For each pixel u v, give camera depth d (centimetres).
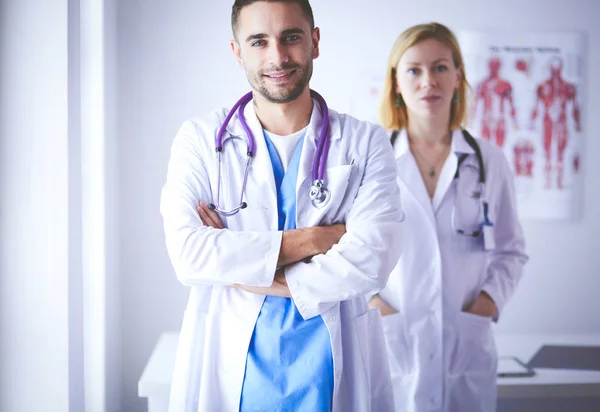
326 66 256
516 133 263
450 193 190
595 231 268
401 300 185
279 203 130
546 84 264
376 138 135
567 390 189
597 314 268
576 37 264
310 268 122
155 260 251
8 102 152
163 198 132
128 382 252
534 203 265
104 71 216
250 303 125
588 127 266
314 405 118
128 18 246
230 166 131
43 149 153
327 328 122
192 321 129
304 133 133
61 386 155
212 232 124
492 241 189
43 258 154
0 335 153
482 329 187
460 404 186
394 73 200
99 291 212
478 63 261
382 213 127
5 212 153
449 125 201
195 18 250
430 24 196
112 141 233
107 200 221
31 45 153
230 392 123
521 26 263
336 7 256
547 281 266
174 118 250
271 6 120
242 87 252
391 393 135
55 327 154
